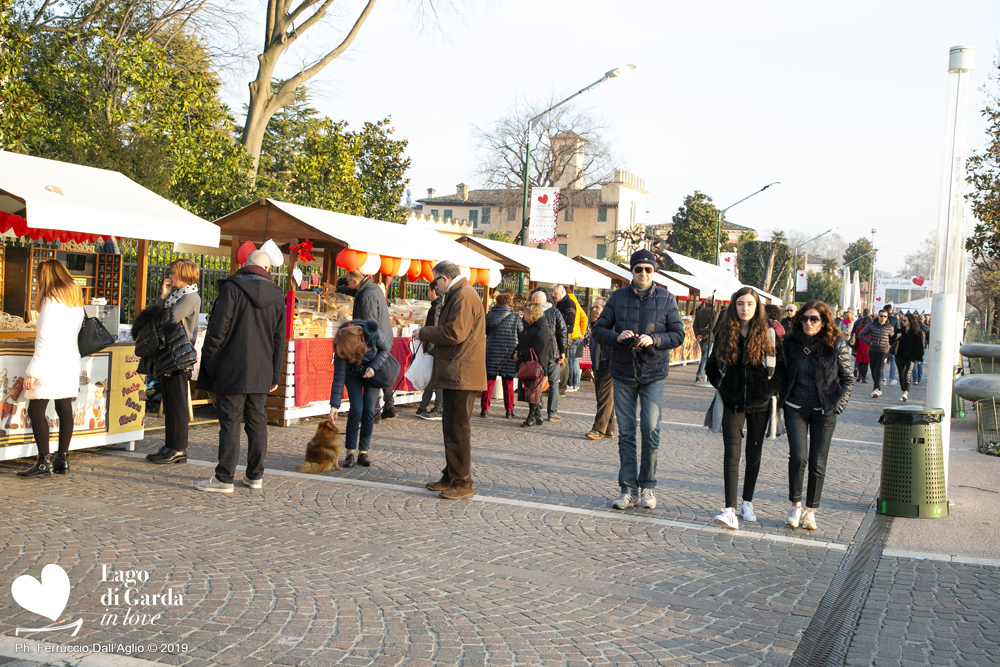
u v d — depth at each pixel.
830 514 7.53
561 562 5.72
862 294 90.81
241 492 7.24
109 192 8.81
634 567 5.69
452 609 4.72
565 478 8.59
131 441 8.77
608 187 80.56
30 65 20.33
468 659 4.04
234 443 7.18
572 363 17.33
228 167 21.30
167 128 20.38
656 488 8.29
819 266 136.12
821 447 6.89
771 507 7.70
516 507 7.24
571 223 81.50
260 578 5.06
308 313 11.54
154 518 6.25
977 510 7.77
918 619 4.90
